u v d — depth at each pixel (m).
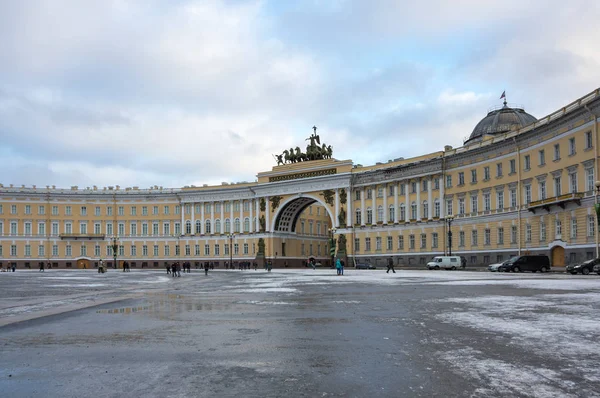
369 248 101.56
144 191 129.12
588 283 32.97
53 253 126.62
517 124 91.38
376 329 14.62
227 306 21.70
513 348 11.59
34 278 59.97
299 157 113.88
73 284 43.59
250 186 118.25
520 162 73.25
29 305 22.94
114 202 129.25
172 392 8.54
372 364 10.32
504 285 31.98
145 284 42.34
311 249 128.25
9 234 124.06
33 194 126.00
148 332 14.56
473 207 83.50
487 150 80.12
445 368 9.89
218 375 9.59
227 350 11.84
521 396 8.12
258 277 55.84
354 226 104.19
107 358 11.09
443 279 42.44
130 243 128.38
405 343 12.42
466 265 83.75
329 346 12.20
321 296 26.39
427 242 91.50
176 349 12.02
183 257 126.00
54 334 14.41
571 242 62.38
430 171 91.25
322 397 8.22
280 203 114.06
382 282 39.41
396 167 96.19
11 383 9.15
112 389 8.73
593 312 17.41
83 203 128.62
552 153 66.44
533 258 58.38
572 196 60.56
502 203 77.38
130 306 22.19
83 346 12.52
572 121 62.34
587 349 11.41
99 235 127.88
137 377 9.48
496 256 77.94
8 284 44.19
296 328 15.00
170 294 29.28
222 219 123.38
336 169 106.06
